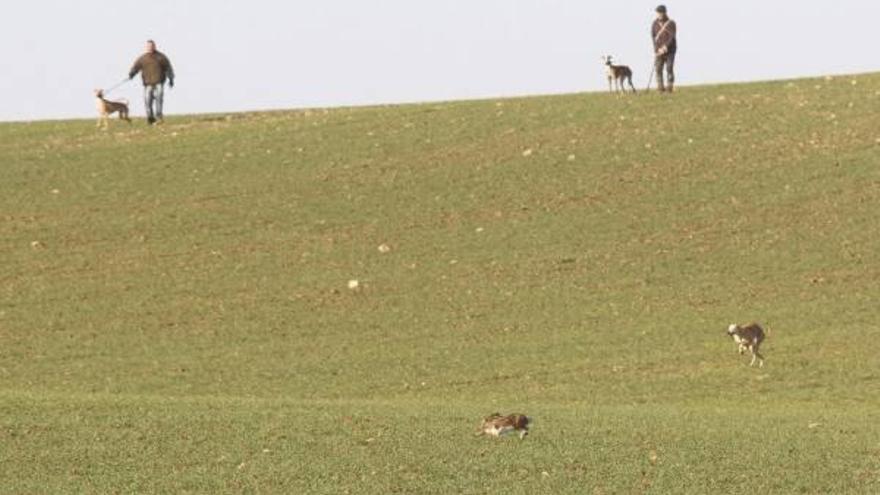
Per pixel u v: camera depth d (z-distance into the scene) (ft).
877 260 313.73
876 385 246.27
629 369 258.57
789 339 273.33
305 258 325.21
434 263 319.88
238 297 305.53
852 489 168.55
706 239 327.06
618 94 427.33
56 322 294.05
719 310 291.17
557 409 218.18
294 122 418.51
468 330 284.00
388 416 202.69
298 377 258.78
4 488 164.86
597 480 168.86
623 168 364.99
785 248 321.32
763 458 179.32
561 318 289.33
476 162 373.81
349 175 370.12
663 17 418.51
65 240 338.34
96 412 201.87
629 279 308.60
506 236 332.39
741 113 397.60
